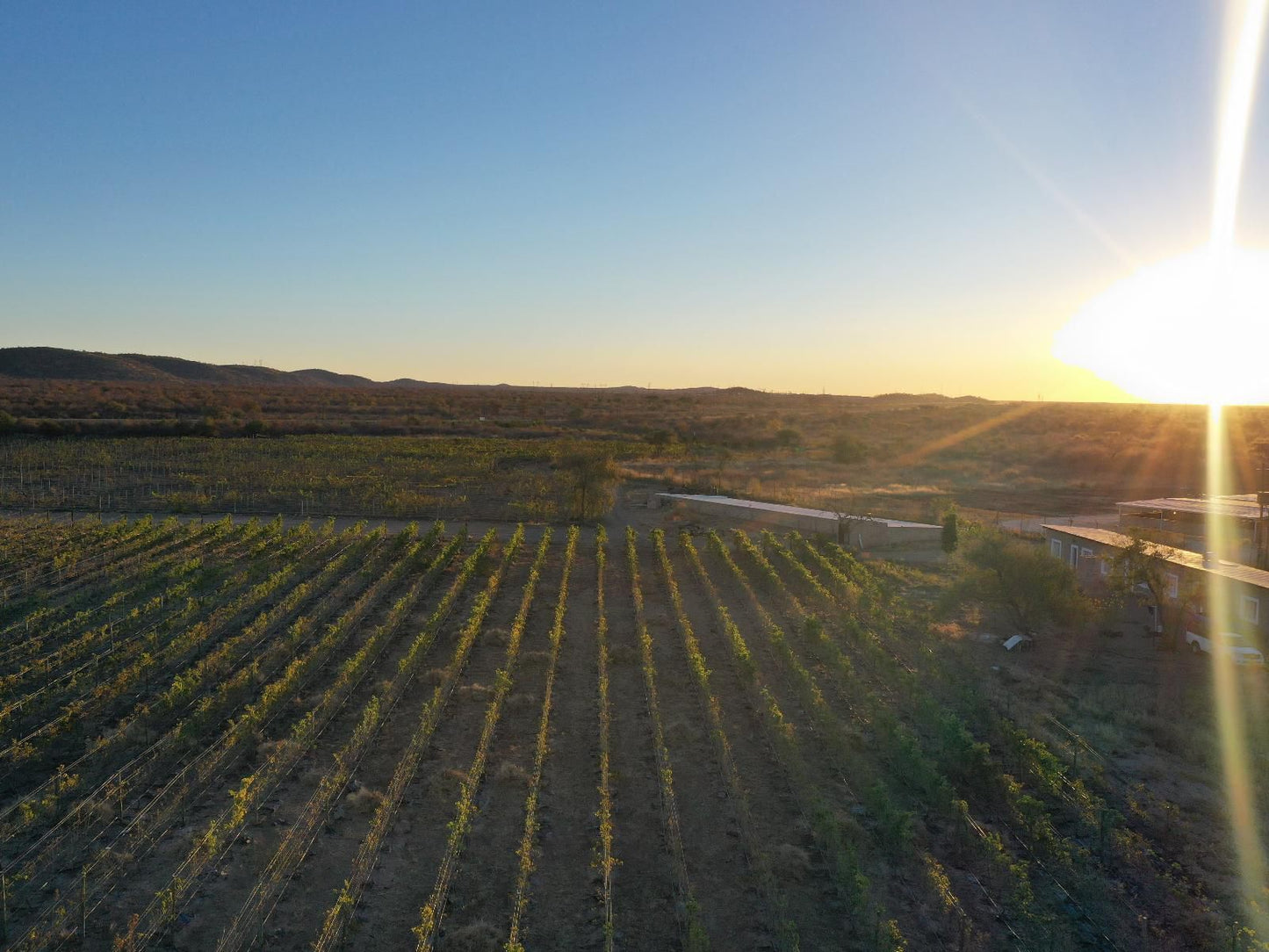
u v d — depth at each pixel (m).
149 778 21.39
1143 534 43.41
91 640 31.03
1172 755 23.61
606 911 16.48
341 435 117.25
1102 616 35.56
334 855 18.11
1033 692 28.31
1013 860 18.42
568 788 21.19
